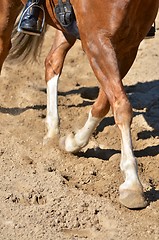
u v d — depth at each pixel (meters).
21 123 9.91
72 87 11.51
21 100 10.70
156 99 11.09
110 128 9.82
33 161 8.75
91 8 7.47
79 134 8.85
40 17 8.75
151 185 8.26
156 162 8.88
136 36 7.74
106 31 7.45
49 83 9.70
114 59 7.44
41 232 7.10
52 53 9.80
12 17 9.41
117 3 7.31
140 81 11.88
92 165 8.71
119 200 7.71
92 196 7.86
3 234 7.06
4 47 9.67
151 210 7.62
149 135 9.74
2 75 11.59
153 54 12.95
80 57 12.84
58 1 8.13
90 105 10.72
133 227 7.30
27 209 7.53
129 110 7.43
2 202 7.66
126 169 7.61
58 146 9.17
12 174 8.34
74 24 8.07
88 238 7.08
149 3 7.54
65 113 10.36
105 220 7.40
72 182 8.30
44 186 8.03
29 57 10.71
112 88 7.44
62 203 7.65
